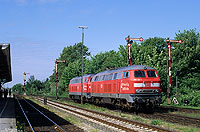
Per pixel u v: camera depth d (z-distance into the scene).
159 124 14.96
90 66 62.44
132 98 20.39
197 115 19.11
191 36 38.75
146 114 20.20
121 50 38.41
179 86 37.62
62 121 17.61
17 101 45.25
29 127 15.10
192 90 35.06
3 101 42.78
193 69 37.84
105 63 61.44
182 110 23.16
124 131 13.22
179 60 37.78
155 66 36.00
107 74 26.19
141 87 20.47
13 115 21.02
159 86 21.12
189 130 12.71
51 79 101.50
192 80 36.41
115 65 38.72
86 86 33.44
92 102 32.69
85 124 16.30
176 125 14.51
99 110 24.89
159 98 20.80
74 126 15.38
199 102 29.70
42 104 37.53
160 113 20.09
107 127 14.56
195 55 37.47
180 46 38.44
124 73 21.97
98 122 16.75
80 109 27.05
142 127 14.01
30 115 22.16
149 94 20.72
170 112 21.73
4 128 13.91
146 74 20.89
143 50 38.91
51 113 23.84
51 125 15.88
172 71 37.28
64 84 69.62
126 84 21.23
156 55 37.16
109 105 27.94
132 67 21.47
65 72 66.00
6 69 28.47
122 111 23.06
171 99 32.38
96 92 29.11
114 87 23.73
